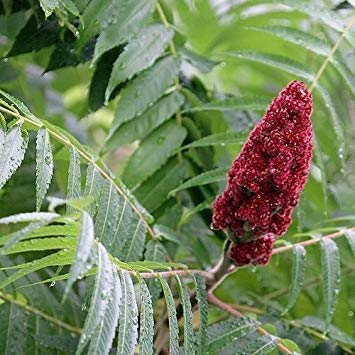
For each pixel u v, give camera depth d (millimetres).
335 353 1396
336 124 1412
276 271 1582
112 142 1415
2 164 1121
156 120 1424
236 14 1628
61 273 1418
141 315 1088
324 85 1553
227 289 1581
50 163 1158
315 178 1545
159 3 1439
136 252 1294
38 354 1344
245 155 1211
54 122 1690
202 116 1471
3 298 1347
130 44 1375
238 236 1244
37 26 1403
